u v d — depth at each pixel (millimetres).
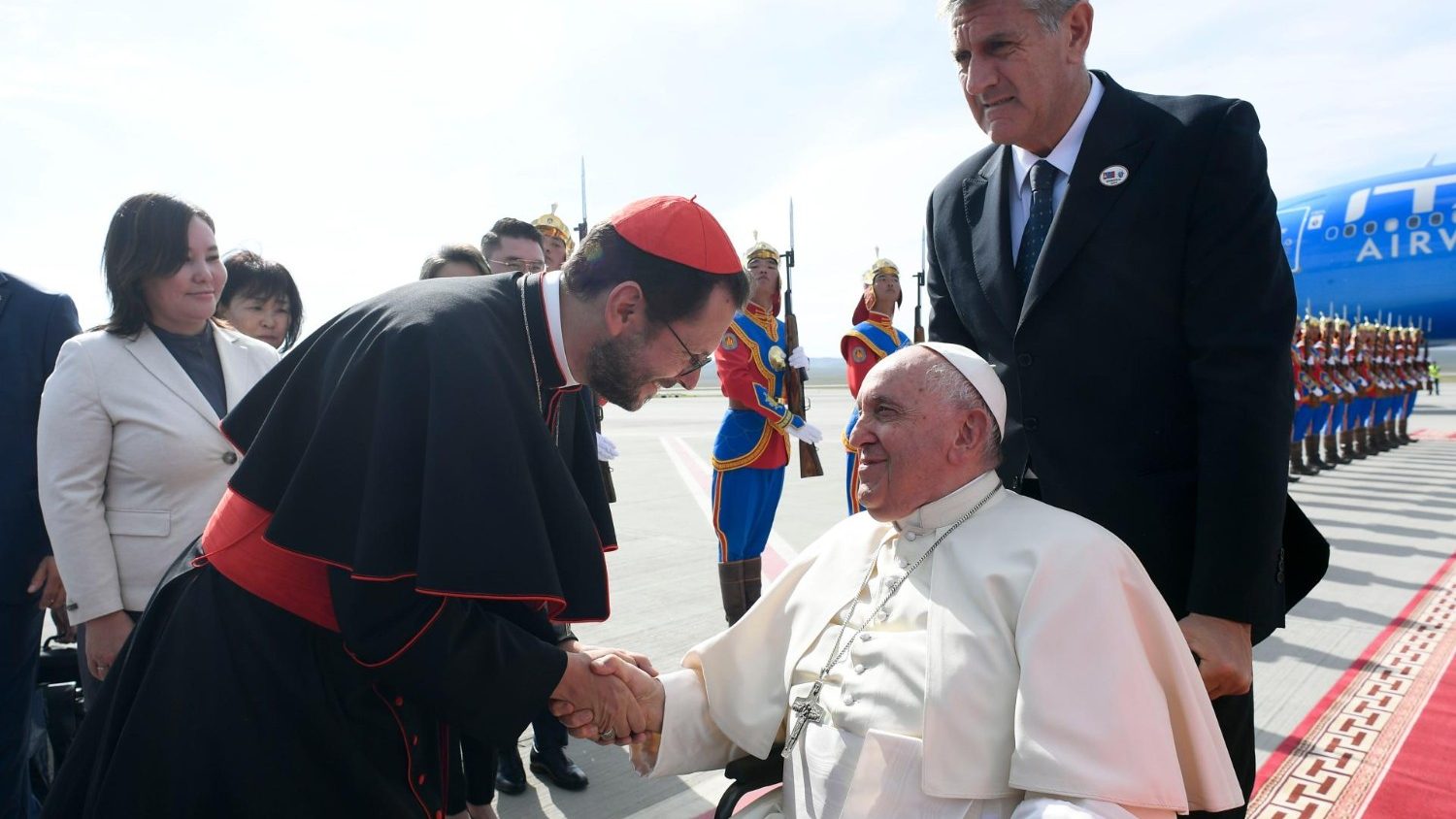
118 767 1440
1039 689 1466
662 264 1471
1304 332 10688
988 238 2109
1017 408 2045
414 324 1432
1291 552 1946
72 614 2215
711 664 1947
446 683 1398
